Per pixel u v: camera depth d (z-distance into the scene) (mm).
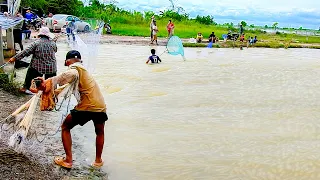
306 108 10477
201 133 8188
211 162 6727
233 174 6297
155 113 9500
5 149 5914
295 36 50875
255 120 9250
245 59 21391
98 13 42156
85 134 7672
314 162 6863
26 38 22078
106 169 6211
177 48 19594
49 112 8695
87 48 18469
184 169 6395
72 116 5871
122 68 15430
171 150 7180
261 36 45500
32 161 5914
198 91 12102
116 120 8773
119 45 24234
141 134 7945
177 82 13352
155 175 6125
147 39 28875
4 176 5219
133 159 6680
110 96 10969
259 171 6445
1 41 11562
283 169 6551
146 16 46531
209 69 16469
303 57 24672
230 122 9031
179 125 8656
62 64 15336
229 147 7453
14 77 11688
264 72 16391
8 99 9031
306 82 14422
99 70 14602
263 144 7684
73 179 5656
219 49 27547
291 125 8953
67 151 5938
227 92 12125
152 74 14641
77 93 5895
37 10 36562
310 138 8125
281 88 13086
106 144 7293
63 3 40969
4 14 12312
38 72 9273
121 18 42750
